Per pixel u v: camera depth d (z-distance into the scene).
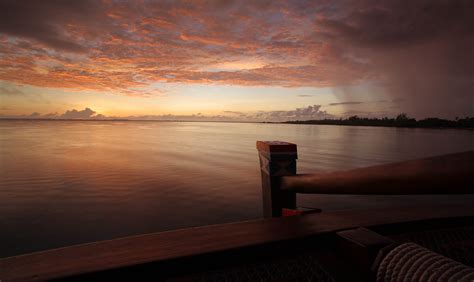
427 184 0.73
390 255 0.79
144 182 12.15
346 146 36.97
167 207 8.48
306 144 40.72
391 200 9.76
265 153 1.93
